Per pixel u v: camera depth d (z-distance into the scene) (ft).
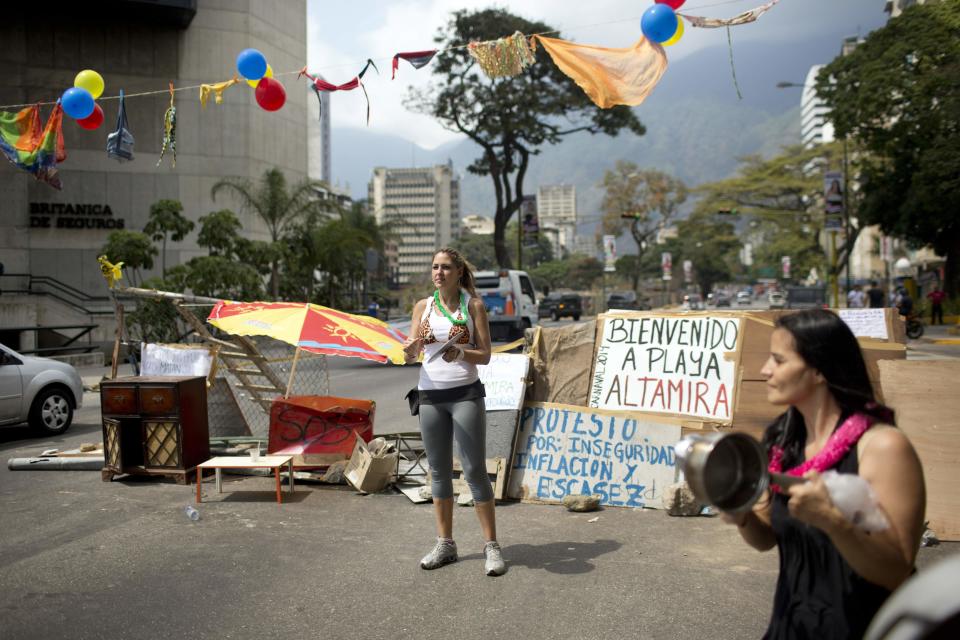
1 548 17.07
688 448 5.35
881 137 106.32
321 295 126.21
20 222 108.58
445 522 15.48
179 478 23.07
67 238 113.50
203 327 26.58
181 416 23.08
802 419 6.63
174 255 118.73
